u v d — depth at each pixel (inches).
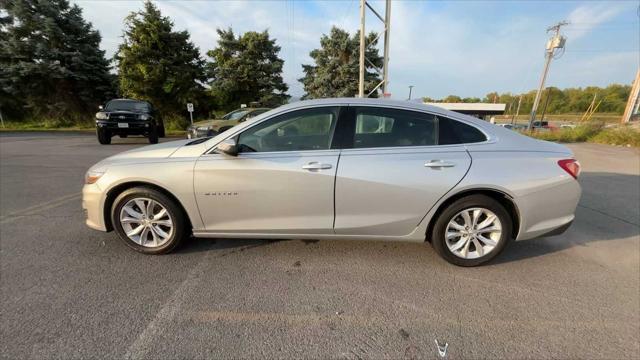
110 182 110.0
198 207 109.1
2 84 743.1
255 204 107.5
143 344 74.3
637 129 476.4
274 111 109.9
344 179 103.0
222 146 103.5
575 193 106.9
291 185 104.6
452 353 72.8
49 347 72.9
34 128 761.0
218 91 836.6
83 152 364.5
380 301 91.4
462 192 104.4
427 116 108.4
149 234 118.6
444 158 102.9
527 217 105.1
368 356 71.9
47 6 751.1
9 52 730.8
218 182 106.2
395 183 102.7
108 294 92.8
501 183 102.0
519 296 94.2
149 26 724.0
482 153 104.4
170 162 108.3
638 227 148.1
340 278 103.0
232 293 94.4
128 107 454.3
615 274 106.9
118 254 116.7
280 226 109.7
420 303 90.7
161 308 87.0
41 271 104.6
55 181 224.8
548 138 563.8
